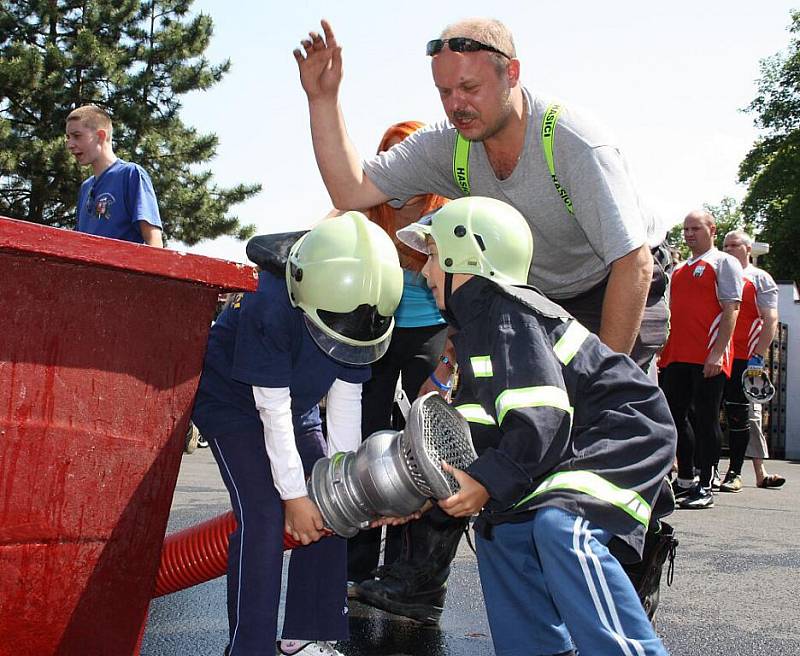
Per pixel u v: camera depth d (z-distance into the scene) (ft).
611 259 9.79
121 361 6.39
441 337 13.41
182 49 79.77
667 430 8.30
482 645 11.07
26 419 5.99
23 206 76.48
